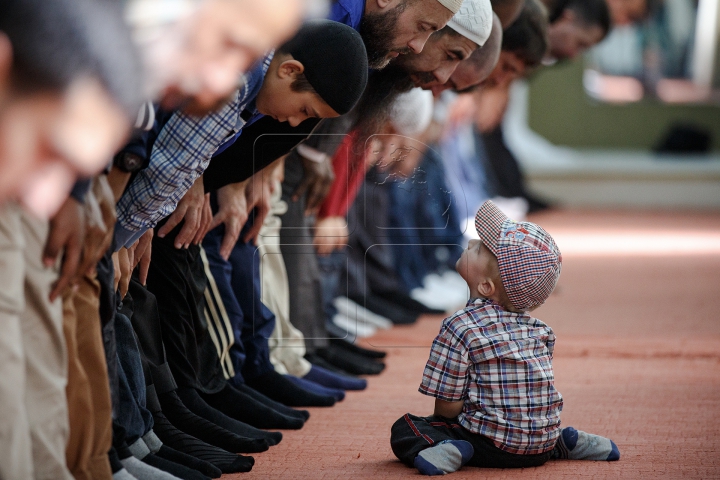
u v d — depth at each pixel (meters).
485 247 4.93
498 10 6.83
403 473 4.67
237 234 5.67
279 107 4.88
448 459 4.64
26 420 3.35
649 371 7.32
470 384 4.83
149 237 4.69
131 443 4.24
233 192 5.69
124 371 4.38
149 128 3.90
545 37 7.58
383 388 6.75
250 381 6.10
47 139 3.01
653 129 24.92
